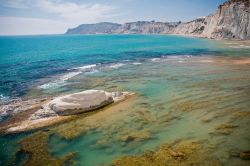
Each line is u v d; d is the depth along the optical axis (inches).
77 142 533.6
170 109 706.2
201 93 850.8
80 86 1049.5
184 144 486.6
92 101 742.5
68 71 1419.8
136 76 1216.2
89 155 476.1
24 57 2198.6
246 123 572.7
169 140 511.8
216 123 584.1
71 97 734.5
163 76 1186.0
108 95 800.9
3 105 805.2
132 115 674.2
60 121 653.3
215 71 1254.9
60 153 489.1
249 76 1090.7
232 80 1026.7
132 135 550.6
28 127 619.2
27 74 1341.0
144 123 614.5
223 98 778.2
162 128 577.3
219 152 446.9
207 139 503.2
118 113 695.7
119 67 1518.2
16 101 851.4
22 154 490.9
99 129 593.6
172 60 1752.0
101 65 1620.3
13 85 1090.7
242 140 490.3
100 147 505.4
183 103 751.1
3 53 2635.3
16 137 568.7
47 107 740.7
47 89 1014.4
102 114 694.5
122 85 1036.5
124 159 450.0
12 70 1472.7
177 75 1195.9
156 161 431.5
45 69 1498.5
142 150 478.6
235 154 437.4
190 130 555.2
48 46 3897.6
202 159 426.3
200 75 1170.6
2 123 651.5
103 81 1130.7
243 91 848.3
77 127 611.2
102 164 440.8
